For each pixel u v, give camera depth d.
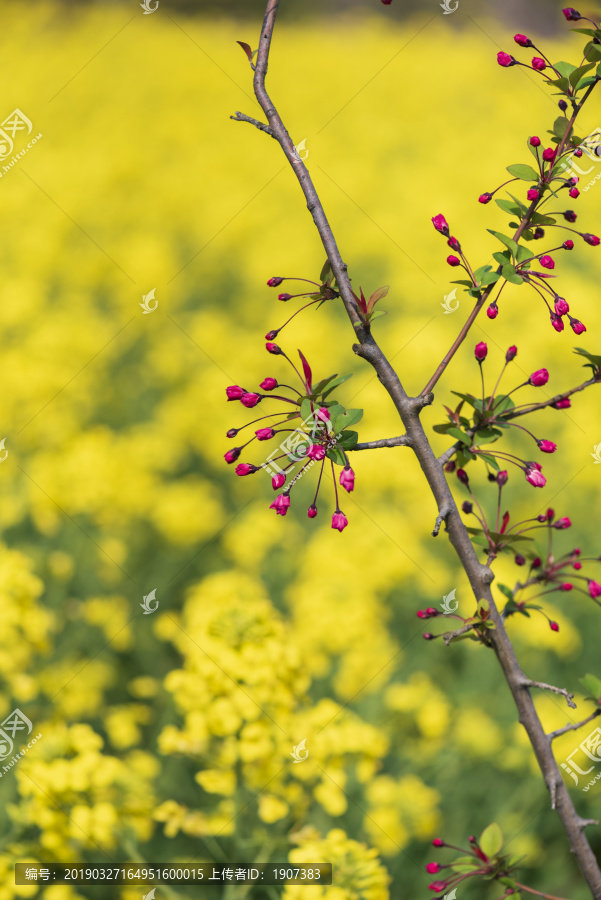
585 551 4.19
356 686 3.26
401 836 2.73
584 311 5.96
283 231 7.70
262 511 4.38
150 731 3.53
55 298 6.88
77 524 4.22
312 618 3.26
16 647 2.79
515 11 13.33
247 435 5.09
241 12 15.31
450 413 1.59
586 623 3.98
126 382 5.78
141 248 6.64
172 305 6.86
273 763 2.31
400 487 4.41
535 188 1.54
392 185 8.55
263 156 9.13
